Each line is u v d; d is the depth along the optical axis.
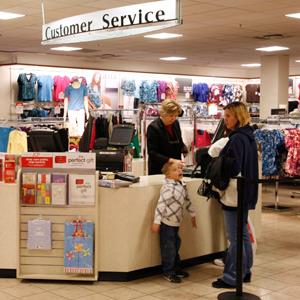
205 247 5.70
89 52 13.76
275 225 7.84
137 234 5.07
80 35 5.36
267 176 8.60
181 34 10.48
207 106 15.84
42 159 5.04
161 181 5.32
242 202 4.46
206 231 5.69
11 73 13.91
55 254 5.07
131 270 5.06
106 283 5.02
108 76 15.57
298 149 8.57
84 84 12.24
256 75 19.03
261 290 4.88
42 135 5.61
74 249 4.98
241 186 4.44
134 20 4.80
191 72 17.48
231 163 4.55
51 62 14.36
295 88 18.08
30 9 8.03
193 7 7.81
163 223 5.05
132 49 13.06
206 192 4.87
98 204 5.00
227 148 4.62
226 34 10.52
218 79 18.44
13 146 7.14
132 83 15.80
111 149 6.73
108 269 5.05
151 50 13.28
